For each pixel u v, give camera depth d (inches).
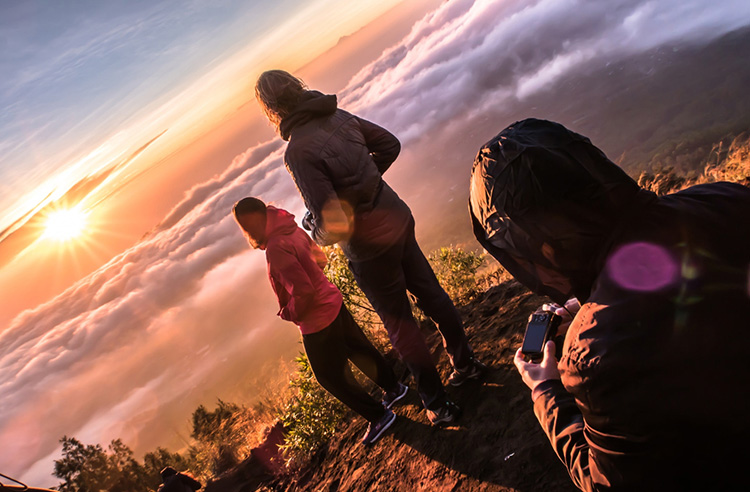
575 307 48.3
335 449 133.0
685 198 32.9
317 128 89.0
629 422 29.0
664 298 29.1
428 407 106.0
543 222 32.2
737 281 28.5
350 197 90.4
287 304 105.9
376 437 118.9
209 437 409.4
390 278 98.6
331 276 168.6
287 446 146.2
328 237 90.7
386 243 95.1
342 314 114.0
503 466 86.7
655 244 30.7
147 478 814.5
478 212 36.5
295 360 148.9
